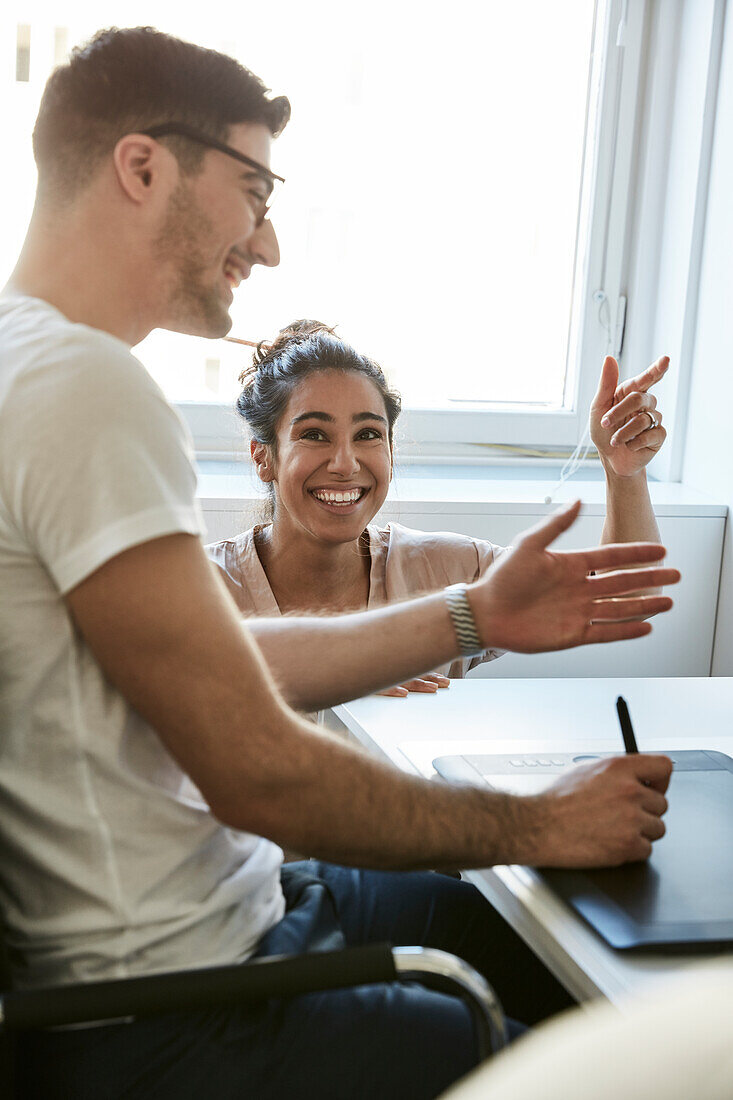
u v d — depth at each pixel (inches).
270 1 84.4
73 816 33.4
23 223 82.0
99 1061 32.2
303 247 89.4
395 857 34.6
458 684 58.4
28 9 79.3
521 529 84.7
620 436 61.1
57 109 36.4
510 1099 8.4
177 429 33.8
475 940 44.4
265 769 32.6
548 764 44.8
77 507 31.1
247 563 63.1
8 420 31.7
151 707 32.3
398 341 93.4
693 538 89.0
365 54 87.2
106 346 33.0
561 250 96.0
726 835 39.0
